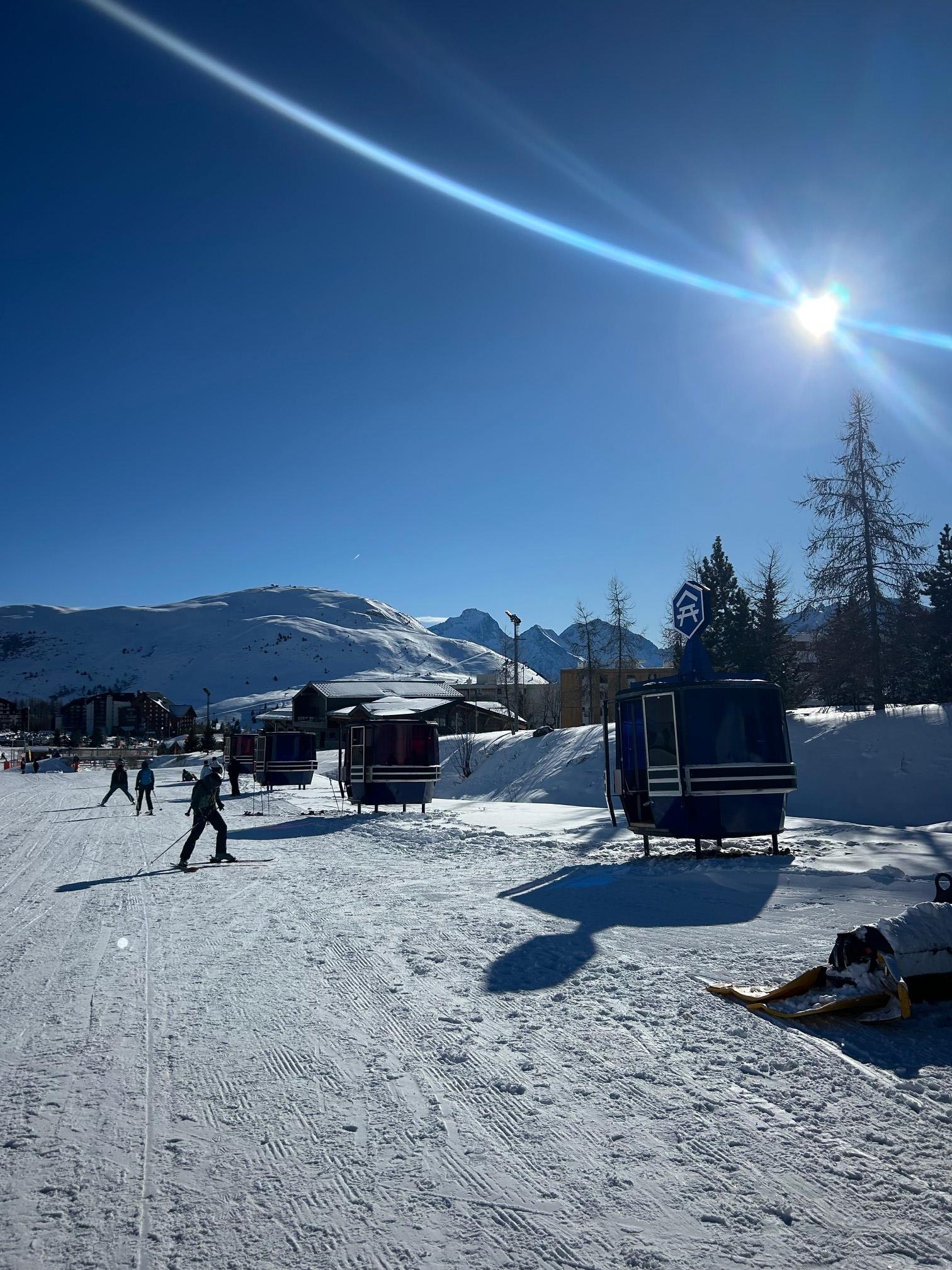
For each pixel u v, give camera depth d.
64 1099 4.70
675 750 13.72
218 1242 3.29
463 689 108.38
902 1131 4.06
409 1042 5.51
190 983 7.07
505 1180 3.72
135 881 13.55
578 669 74.25
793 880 10.70
